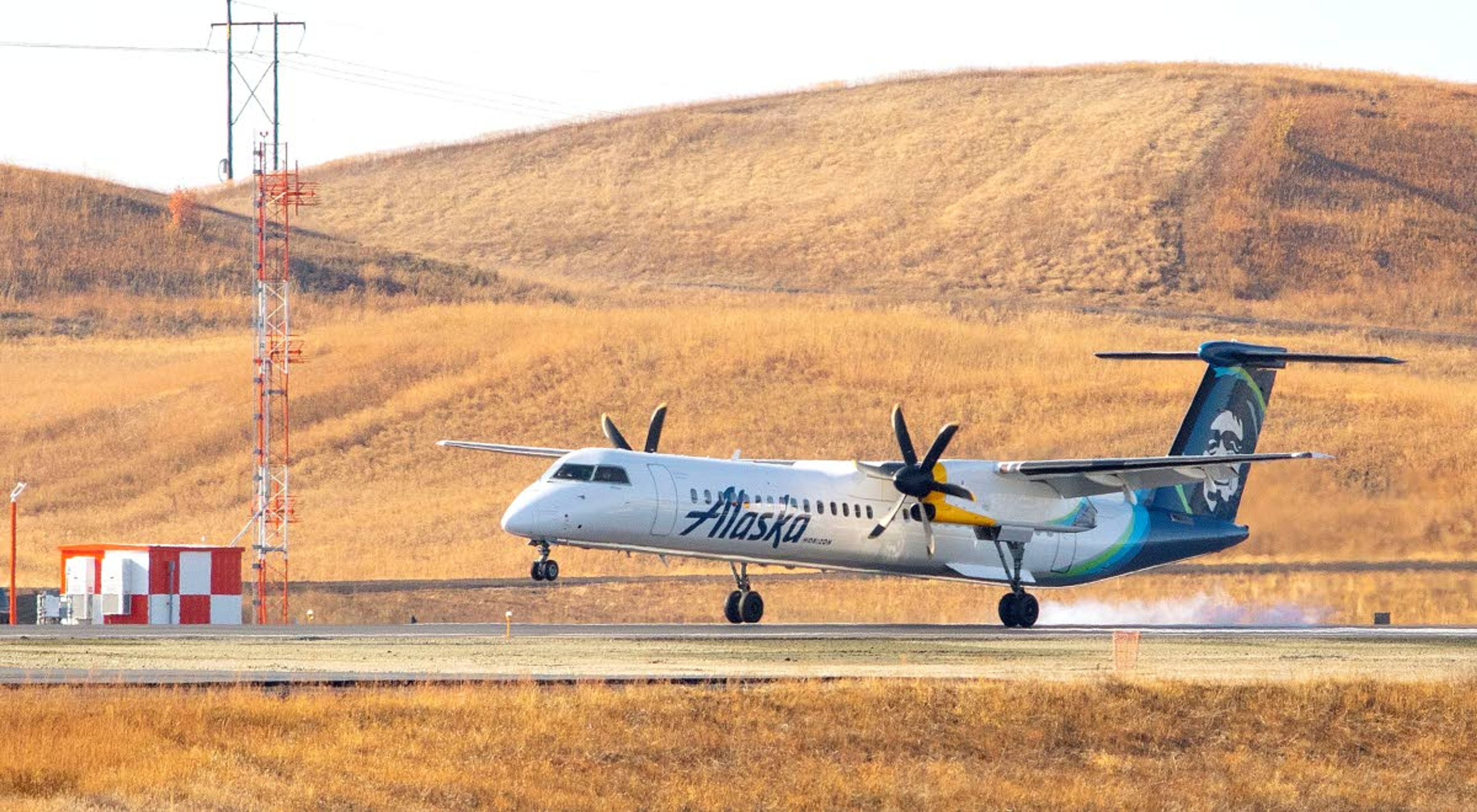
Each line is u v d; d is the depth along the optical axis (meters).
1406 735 96.88
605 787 77.94
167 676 96.12
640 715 87.69
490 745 81.44
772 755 84.69
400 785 74.38
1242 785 86.12
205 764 75.31
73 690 85.94
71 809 68.31
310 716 83.25
